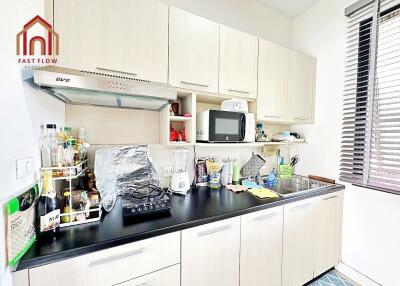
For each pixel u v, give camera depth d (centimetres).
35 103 87
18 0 74
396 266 145
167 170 162
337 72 184
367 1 156
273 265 136
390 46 145
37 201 83
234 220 117
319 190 160
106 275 82
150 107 143
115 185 126
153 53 118
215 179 166
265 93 169
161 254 94
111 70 106
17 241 67
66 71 97
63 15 95
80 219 96
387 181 147
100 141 136
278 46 176
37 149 88
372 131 157
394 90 146
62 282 74
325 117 195
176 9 126
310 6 208
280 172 213
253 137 164
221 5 182
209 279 109
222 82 146
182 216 107
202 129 150
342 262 181
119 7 108
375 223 157
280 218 138
